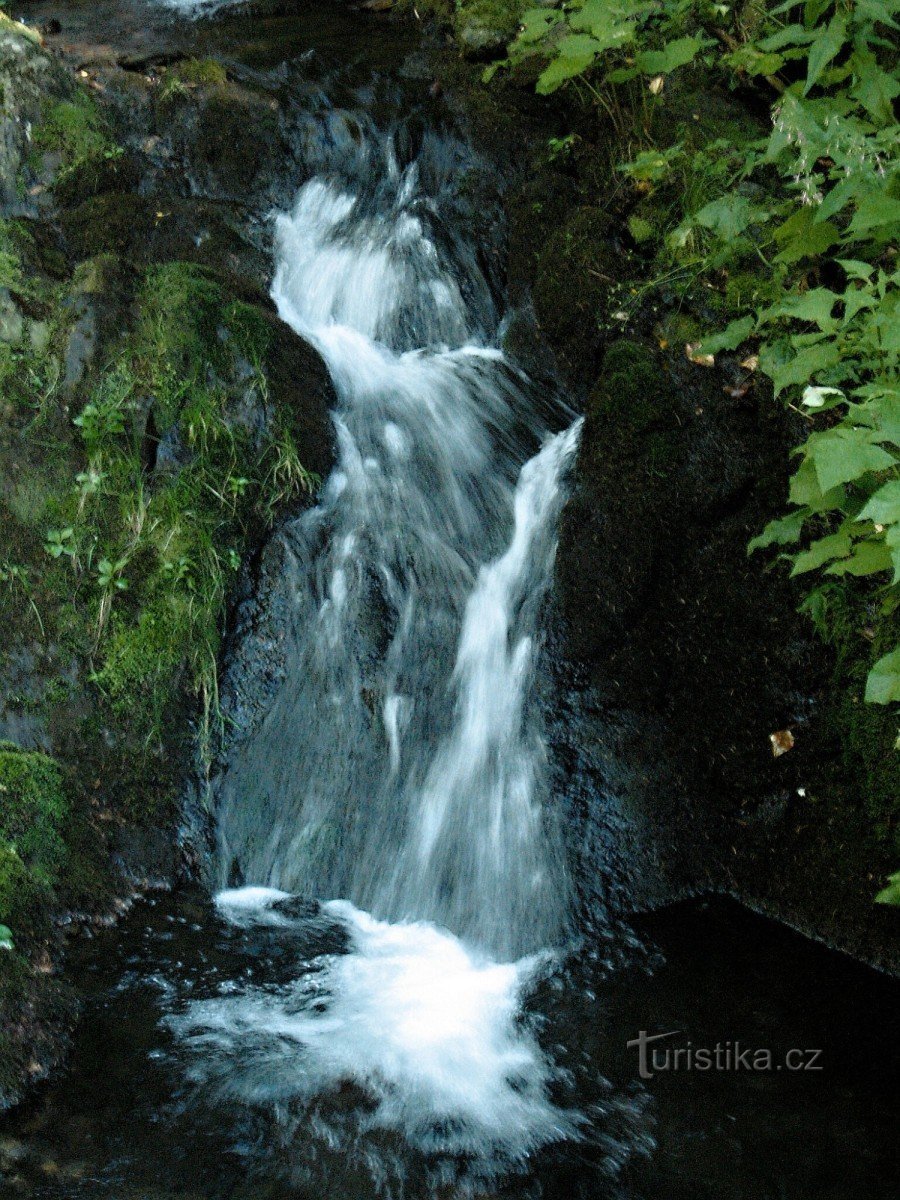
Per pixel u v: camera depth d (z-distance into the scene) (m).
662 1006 3.39
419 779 3.94
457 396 4.55
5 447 3.98
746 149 4.36
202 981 3.43
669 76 4.95
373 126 5.34
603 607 4.02
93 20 6.62
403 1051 3.21
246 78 5.62
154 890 3.74
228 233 4.91
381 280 4.93
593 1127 2.99
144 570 3.99
